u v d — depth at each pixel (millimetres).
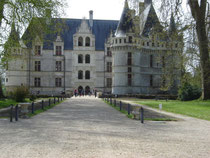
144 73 61469
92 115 20422
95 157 8070
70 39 70250
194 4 30266
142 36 59625
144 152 8781
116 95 53406
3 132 12391
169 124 15883
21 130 12969
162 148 9406
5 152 8641
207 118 18719
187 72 41625
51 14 32812
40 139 10758
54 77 67562
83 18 69062
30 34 34562
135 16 33719
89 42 69812
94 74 68938
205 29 30484
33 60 66750
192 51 31641
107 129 13508
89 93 63656
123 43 57375
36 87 66688
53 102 35938
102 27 73500
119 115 20594
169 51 33938
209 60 31547
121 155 8344
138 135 11922
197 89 40250
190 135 12086
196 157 8250
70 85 68125
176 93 59406
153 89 62344
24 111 18266
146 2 63312
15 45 32188
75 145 9695
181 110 24359
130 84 58031
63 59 68125
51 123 15586
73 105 31641
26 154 8391
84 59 68750
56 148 9195
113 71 59312
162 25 30312
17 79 63719
